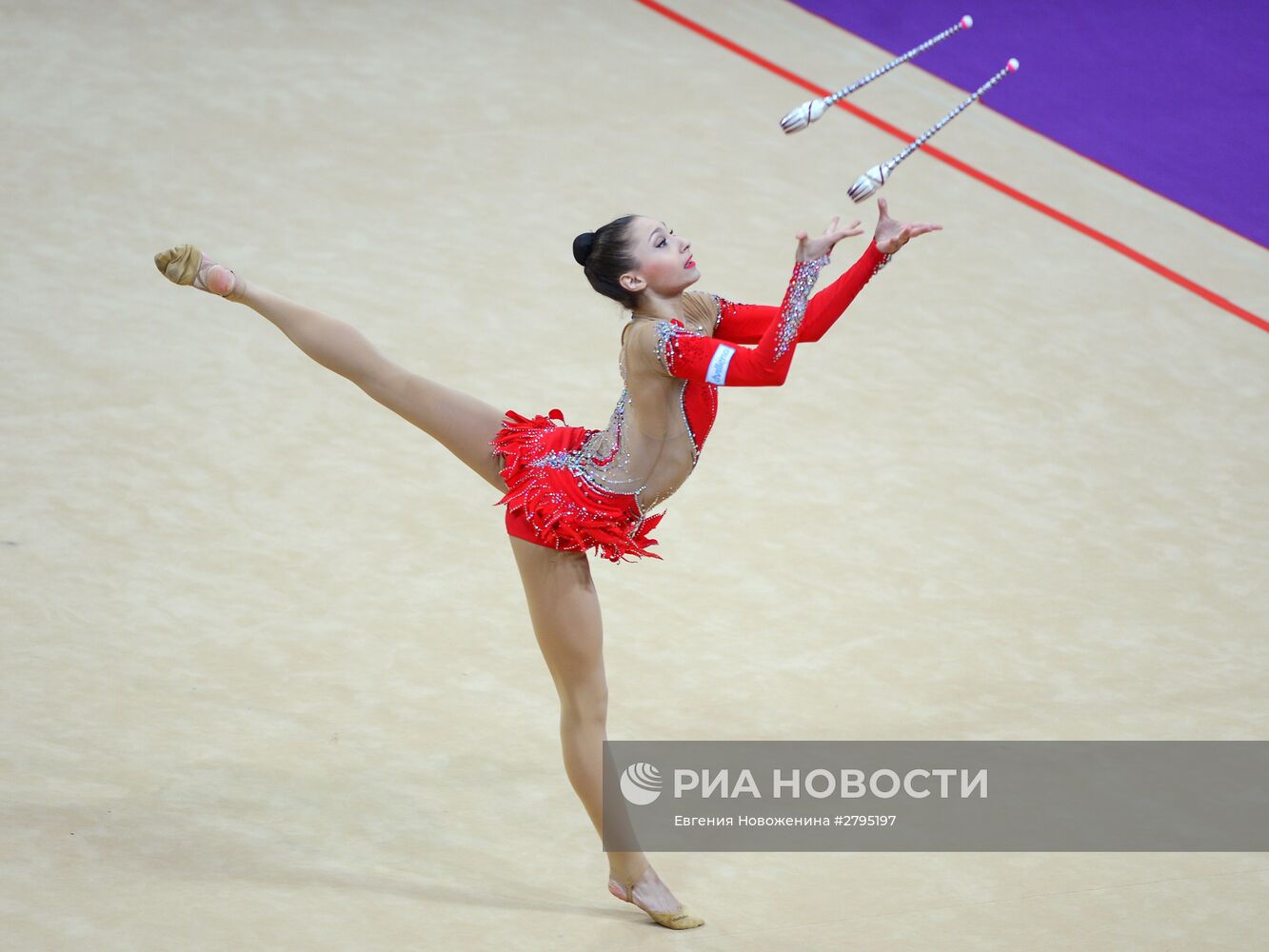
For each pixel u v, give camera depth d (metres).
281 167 32.75
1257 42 43.31
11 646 20.23
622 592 23.06
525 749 19.52
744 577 23.56
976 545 24.70
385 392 16.50
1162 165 37.22
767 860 17.66
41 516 22.88
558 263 31.02
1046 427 27.89
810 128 36.62
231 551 22.80
